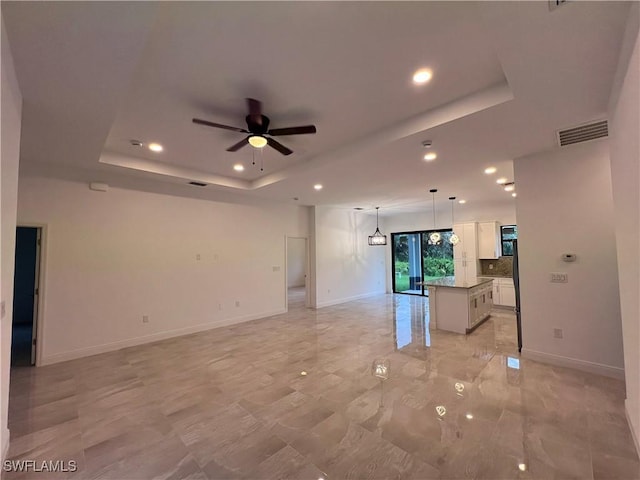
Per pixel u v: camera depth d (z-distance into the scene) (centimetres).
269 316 671
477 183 528
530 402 271
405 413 257
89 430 239
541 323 370
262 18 175
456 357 393
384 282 1052
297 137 358
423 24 181
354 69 227
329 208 827
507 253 750
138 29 165
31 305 665
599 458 199
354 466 195
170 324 510
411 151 356
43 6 146
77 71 200
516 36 172
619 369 315
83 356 415
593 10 154
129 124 316
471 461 197
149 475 190
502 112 261
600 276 330
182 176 477
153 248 497
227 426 242
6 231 183
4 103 166
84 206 428
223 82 241
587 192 339
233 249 614
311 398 287
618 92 200
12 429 241
